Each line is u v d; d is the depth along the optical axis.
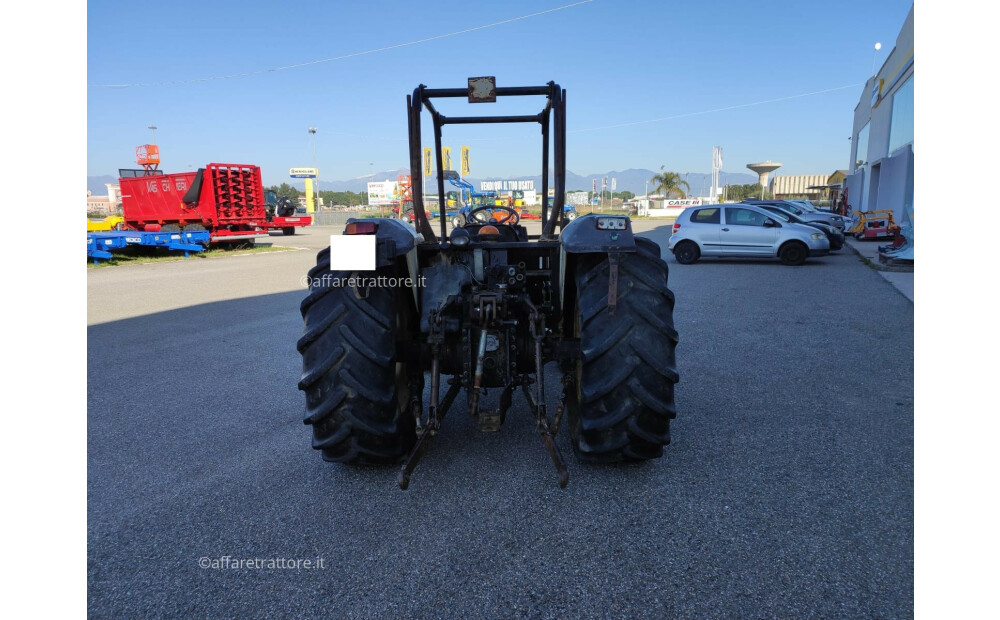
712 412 3.89
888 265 11.85
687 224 13.26
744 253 12.84
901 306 7.49
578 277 3.08
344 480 3.06
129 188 21.22
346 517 2.70
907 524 2.50
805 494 2.78
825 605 2.03
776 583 2.15
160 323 7.32
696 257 13.20
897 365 4.91
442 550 2.41
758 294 8.73
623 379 2.71
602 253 3.08
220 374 5.10
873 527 2.49
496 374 2.96
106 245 14.82
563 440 3.46
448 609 2.07
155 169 27.33
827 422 3.68
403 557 2.38
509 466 3.15
